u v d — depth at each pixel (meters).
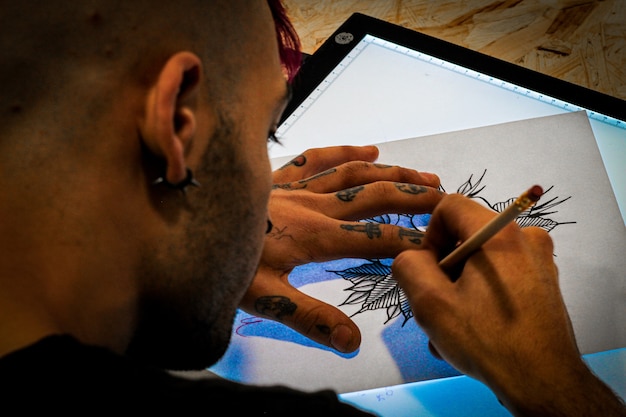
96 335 0.51
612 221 0.89
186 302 0.58
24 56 0.47
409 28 1.26
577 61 1.15
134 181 0.51
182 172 0.51
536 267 0.71
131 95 0.50
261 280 0.87
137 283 0.55
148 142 0.50
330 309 0.84
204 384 0.46
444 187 0.97
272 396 0.47
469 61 1.11
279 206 0.94
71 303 0.48
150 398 0.43
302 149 1.05
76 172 0.48
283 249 0.90
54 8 0.47
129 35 0.49
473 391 0.76
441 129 1.04
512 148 0.99
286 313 0.84
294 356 0.83
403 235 0.90
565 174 0.95
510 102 1.05
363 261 0.92
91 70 0.48
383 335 0.84
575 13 1.23
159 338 0.61
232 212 0.59
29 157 0.47
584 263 0.86
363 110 1.08
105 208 0.50
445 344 0.71
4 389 0.40
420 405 0.76
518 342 0.67
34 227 0.47
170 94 0.48
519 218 0.91
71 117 0.48
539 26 1.22
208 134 0.55
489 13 1.26
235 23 0.56
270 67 0.61
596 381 0.66
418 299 0.73
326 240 0.90
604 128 1.00
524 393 0.65
